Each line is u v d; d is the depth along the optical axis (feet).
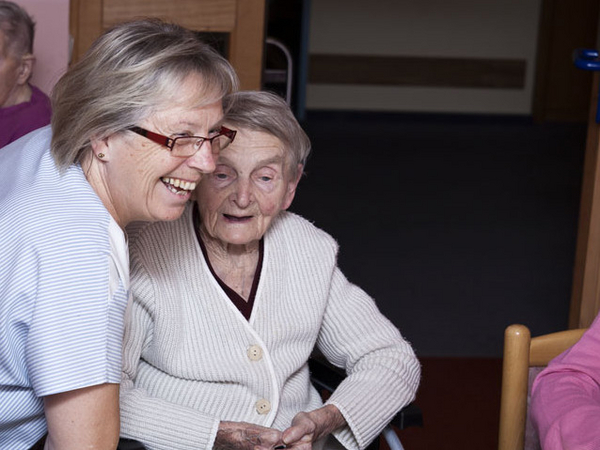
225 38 10.76
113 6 10.36
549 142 31.22
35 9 9.78
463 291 15.67
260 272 6.00
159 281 5.72
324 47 34.04
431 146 29.73
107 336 4.36
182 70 4.45
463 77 34.76
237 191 5.64
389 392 6.06
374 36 34.14
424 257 17.61
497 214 21.44
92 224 4.42
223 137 5.30
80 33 10.33
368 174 25.03
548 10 33.78
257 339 5.85
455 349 13.05
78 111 4.46
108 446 4.51
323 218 20.13
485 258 17.79
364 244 18.29
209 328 5.81
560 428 4.97
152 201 4.68
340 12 33.81
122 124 4.42
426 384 11.71
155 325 5.76
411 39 34.32
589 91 34.86
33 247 4.31
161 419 5.52
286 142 5.72
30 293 4.29
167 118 4.46
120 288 4.48
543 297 15.61
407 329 13.75
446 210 21.57
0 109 8.75
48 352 4.25
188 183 4.70
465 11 34.22
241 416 5.82
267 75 15.65
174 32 4.64
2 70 8.59
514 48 34.65
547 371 5.58
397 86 34.63
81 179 4.58
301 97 31.81
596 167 9.62
